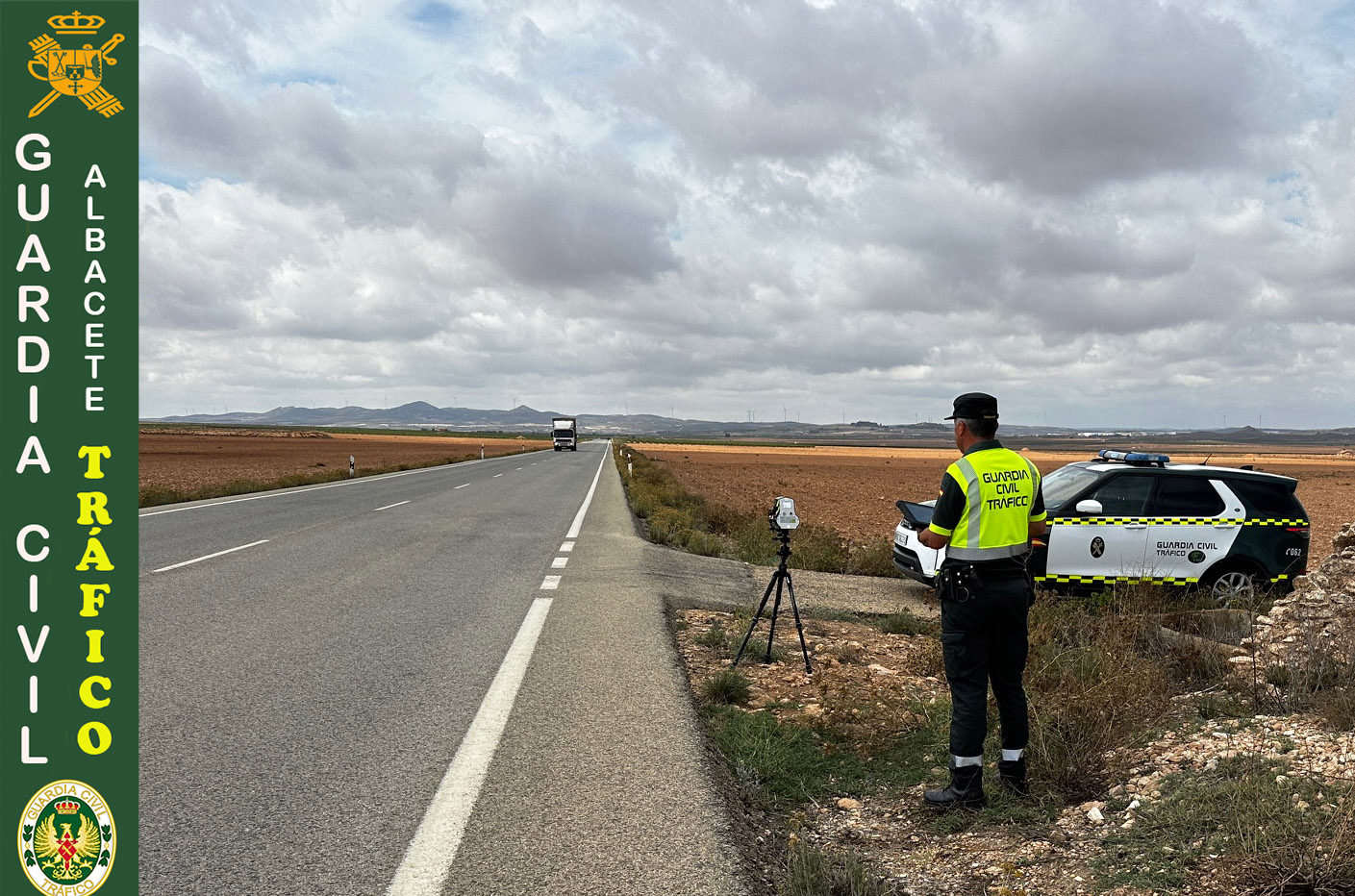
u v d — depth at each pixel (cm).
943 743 483
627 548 1248
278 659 621
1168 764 411
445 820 364
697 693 563
